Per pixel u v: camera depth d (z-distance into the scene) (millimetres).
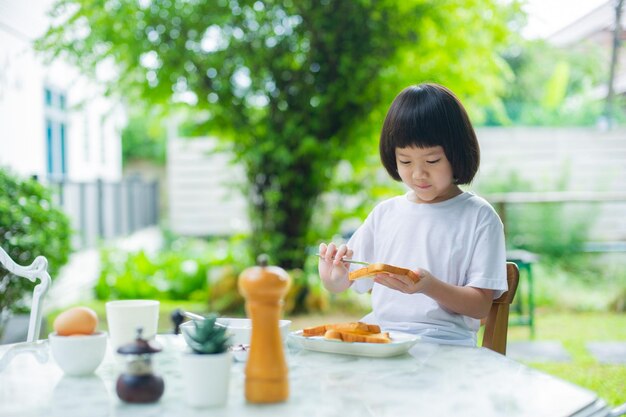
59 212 5121
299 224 6543
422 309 1910
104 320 6215
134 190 10656
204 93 6074
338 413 1143
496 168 9484
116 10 5594
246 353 1514
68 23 5555
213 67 5957
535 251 8656
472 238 1946
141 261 8281
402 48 5883
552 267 8438
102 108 9539
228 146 6562
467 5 5660
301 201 6434
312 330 1694
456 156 1867
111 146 10469
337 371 1425
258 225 6574
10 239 4457
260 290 1171
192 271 8086
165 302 7805
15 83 5770
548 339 5605
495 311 1893
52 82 7164
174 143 10852
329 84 6148
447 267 1963
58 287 6625
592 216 8836
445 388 1295
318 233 6531
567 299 7332
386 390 1281
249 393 1200
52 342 1427
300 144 6176
